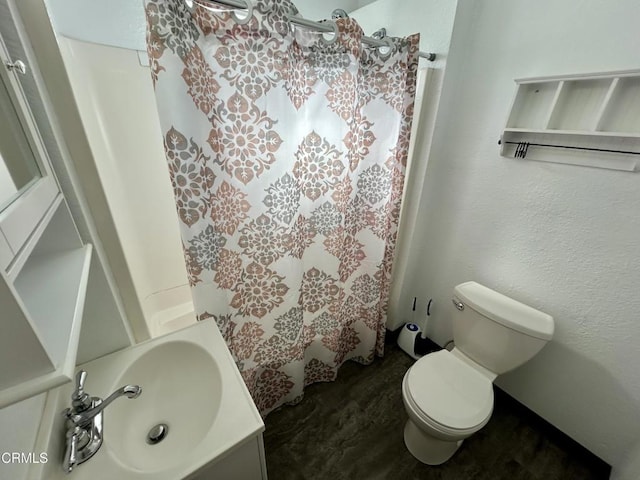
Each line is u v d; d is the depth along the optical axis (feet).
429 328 6.18
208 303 3.35
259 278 3.81
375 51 3.73
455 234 5.11
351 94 3.54
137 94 2.99
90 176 2.45
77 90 2.48
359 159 4.27
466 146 4.57
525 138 3.86
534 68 3.64
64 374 1.17
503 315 4.06
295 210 3.62
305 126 3.51
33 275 1.93
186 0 2.40
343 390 5.41
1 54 1.45
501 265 4.59
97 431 2.17
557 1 3.29
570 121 3.45
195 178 2.77
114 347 2.94
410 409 3.86
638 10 2.82
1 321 1.01
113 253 2.81
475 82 4.25
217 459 2.14
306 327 4.84
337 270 4.53
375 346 6.05
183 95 2.50
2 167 1.35
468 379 4.21
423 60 4.29
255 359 4.29
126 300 3.07
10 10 1.65
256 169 3.23
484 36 4.01
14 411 1.71
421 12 4.18
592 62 3.17
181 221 2.84
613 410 3.82
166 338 3.12
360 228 4.82
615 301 3.55
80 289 1.78
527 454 4.38
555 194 3.79
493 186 4.39
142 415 2.70
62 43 2.37
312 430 4.69
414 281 6.11
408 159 4.84
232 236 3.41
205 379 2.87
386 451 4.41
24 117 1.63
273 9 2.66
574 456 4.34
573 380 4.14
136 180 3.22
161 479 1.97
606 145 3.24
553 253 3.97
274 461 4.25
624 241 3.36
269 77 2.91
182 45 2.39
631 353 3.54
